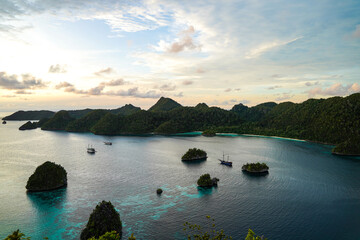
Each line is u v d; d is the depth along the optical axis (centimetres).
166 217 10544
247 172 17888
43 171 14188
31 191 13700
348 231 9306
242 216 10600
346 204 11812
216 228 9600
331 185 14725
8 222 10269
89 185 14762
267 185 14762
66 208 11531
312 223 9944
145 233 9281
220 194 13238
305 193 13362
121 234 9250
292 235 9056
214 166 19825
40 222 10269
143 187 14412
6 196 12988
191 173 17588
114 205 11806
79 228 9800
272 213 10862
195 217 10531
